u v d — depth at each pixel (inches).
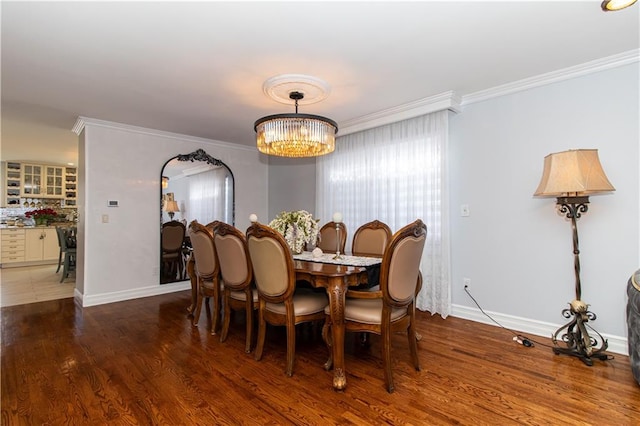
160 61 98.0
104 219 161.5
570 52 95.5
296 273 91.2
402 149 148.3
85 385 82.2
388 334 80.2
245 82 113.7
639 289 80.2
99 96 126.0
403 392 78.7
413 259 83.1
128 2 70.7
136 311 146.3
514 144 119.4
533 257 115.1
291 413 70.9
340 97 129.6
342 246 136.0
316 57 96.6
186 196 190.7
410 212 144.6
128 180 169.2
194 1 70.8
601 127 102.0
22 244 271.0
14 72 104.4
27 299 167.8
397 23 79.9
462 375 86.5
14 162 284.0
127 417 69.6
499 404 73.4
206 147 199.8
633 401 73.8
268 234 86.6
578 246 104.3
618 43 90.8
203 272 121.0
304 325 127.0
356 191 167.0
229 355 99.8
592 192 94.6
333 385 81.0
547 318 112.2
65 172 305.1
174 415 70.2
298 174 212.5
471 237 130.5
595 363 92.3
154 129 175.5
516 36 86.6
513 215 119.7
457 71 107.6
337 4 72.3
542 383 82.0
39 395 77.7
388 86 119.0
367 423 67.4
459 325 124.7
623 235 98.4
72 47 89.3
